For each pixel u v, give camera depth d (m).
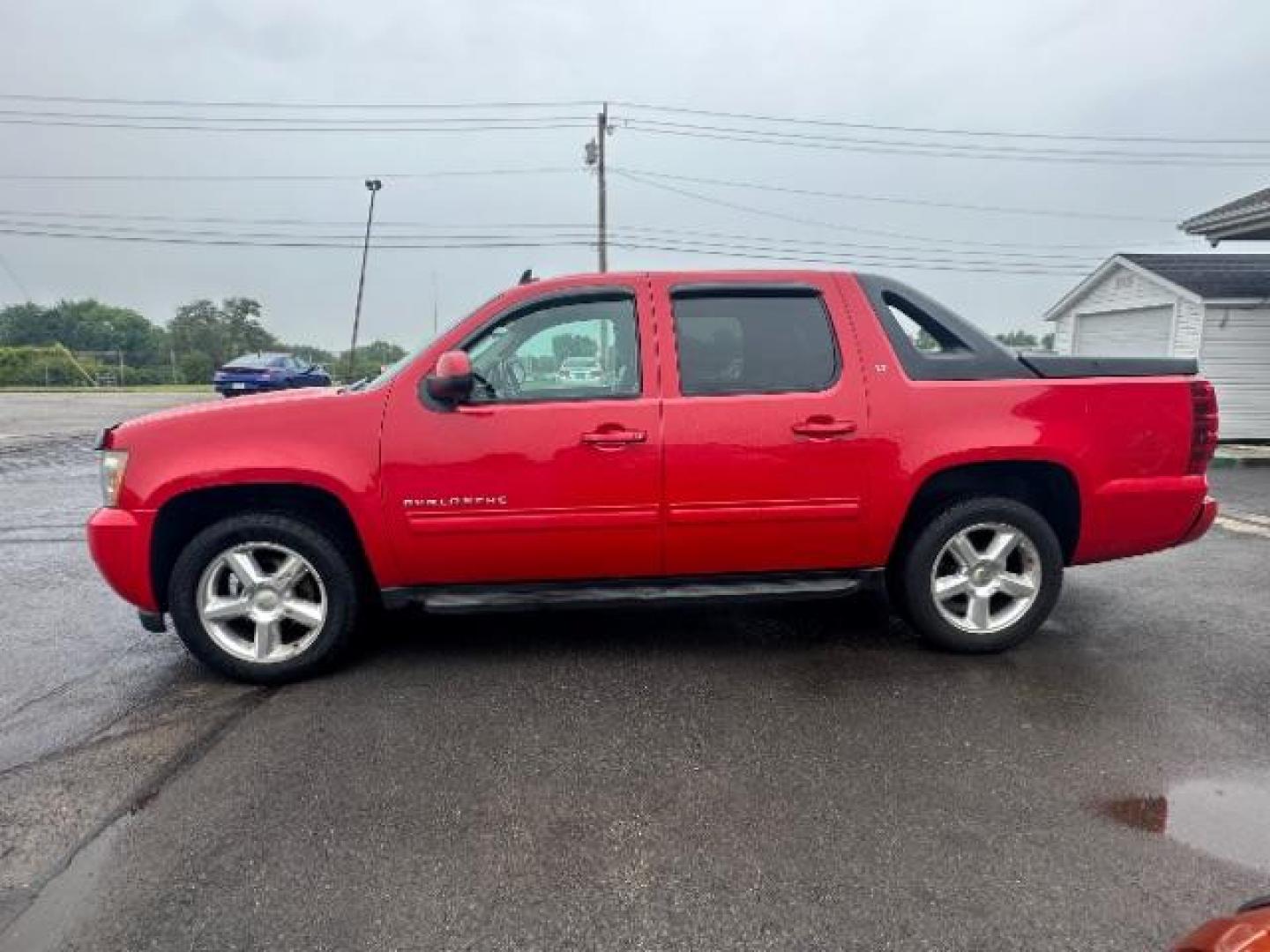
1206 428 3.87
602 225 30.27
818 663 3.83
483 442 3.49
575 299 3.68
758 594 3.77
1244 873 2.29
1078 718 3.25
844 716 3.28
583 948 2.03
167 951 2.02
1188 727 3.17
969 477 3.89
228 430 3.47
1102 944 2.02
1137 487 3.80
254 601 3.60
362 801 2.68
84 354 52.84
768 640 4.14
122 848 2.44
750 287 3.71
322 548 3.56
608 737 3.11
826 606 4.70
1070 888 2.23
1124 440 3.78
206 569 3.55
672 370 3.61
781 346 3.70
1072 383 3.74
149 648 4.14
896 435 3.66
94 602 4.94
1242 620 4.46
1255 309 13.32
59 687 3.65
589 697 3.46
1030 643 4.10
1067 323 17.91
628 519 3.59
